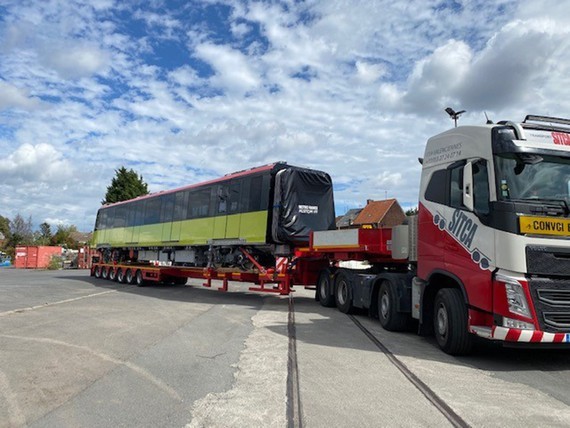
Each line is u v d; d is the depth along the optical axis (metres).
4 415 4.80
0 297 16.94
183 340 8.77
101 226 30.17
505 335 6.50
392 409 4.98
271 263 16.02
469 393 5.60
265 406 5.05
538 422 4.65
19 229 82.75
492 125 7.36
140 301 15.88
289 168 15.30
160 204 22.27
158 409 4.97
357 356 7.50
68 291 19.91
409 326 9.84
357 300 11.88
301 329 10.02
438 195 8.30
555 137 7.20
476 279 7.13
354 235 12.19
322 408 5.00
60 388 5.74
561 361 7.47
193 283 25.75
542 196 6.87
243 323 10.88
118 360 7.18
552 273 6.58
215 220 17.59
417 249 9.00
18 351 7.79
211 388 5.72
